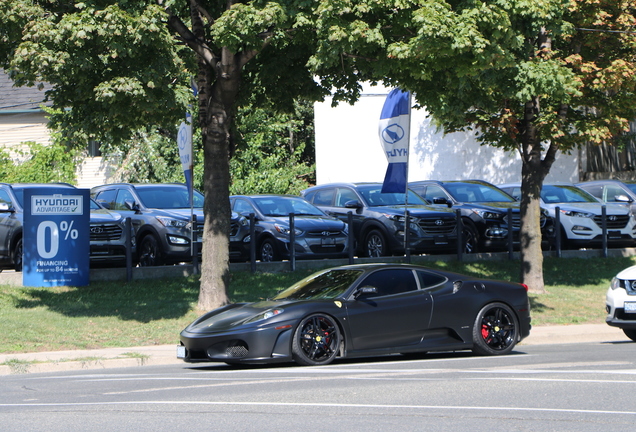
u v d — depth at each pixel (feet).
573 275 123.54
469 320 67.56
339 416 40.14
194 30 90.12
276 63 94.68
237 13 75.87
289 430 36.78
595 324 95.96
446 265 120.67
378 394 46.93
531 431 36.32
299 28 82.94
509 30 79.77
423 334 65.87
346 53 82.07
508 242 125.39
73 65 75.20
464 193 133.18
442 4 77.41
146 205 109.60
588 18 101.04
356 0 77.92
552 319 97.66
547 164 111.55
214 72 97.09
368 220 119.24
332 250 112.98
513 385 49.75
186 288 101.76
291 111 102.53
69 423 39.34
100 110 81.61
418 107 104.53
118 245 103.71
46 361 67.87
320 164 214.07
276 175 210.79
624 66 98.63
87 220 99.04
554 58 102.42
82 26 72.54
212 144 91.76
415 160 210.38
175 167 198.49
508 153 199.93
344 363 65.21
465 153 204.44
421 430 36.60
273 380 53.98
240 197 122.83
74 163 202.08
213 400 45.75
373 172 209.67
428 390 48.19
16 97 209.46
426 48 75.46
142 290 99.14
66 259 97.40
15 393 51.57
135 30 73.36
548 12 87.61
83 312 88.63
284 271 111.96
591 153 209.67
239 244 112.16
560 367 58.80
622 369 57.16
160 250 104.01
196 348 61.72
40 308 88.89
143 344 79.05
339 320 62.44
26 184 106.93
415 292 66.33
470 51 79.66
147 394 49.06
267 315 60.95
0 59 83.35
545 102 105.40
